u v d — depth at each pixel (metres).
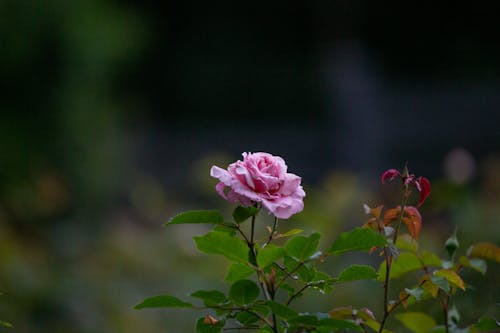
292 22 20.58
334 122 17.95
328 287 2.48
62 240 8.23
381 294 5.73
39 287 6.36
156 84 20.09
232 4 20.55
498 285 3.67
